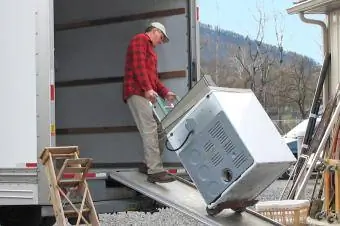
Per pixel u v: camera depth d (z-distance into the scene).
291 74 28.98
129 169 6.78
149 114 6.17
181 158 5.41
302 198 7.54
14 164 5.71
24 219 6.14
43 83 5.62
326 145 7.85
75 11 7.68
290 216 6.51
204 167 5.28
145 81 6.12
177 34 6.95
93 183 6.05
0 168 5.77
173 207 5.69
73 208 5.33
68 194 5.44
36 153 5.61
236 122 5.13
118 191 6.23
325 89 8.70
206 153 5.26
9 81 5.79
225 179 5.18
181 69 6.93
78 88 7.66
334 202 6.78
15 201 5.69
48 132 5.57
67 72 7.74
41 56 5.64
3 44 5.82
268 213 6.39
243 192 5.31
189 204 5.70
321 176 7.38
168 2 6.99
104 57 7.47
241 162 5.05
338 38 8.44
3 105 5.82
